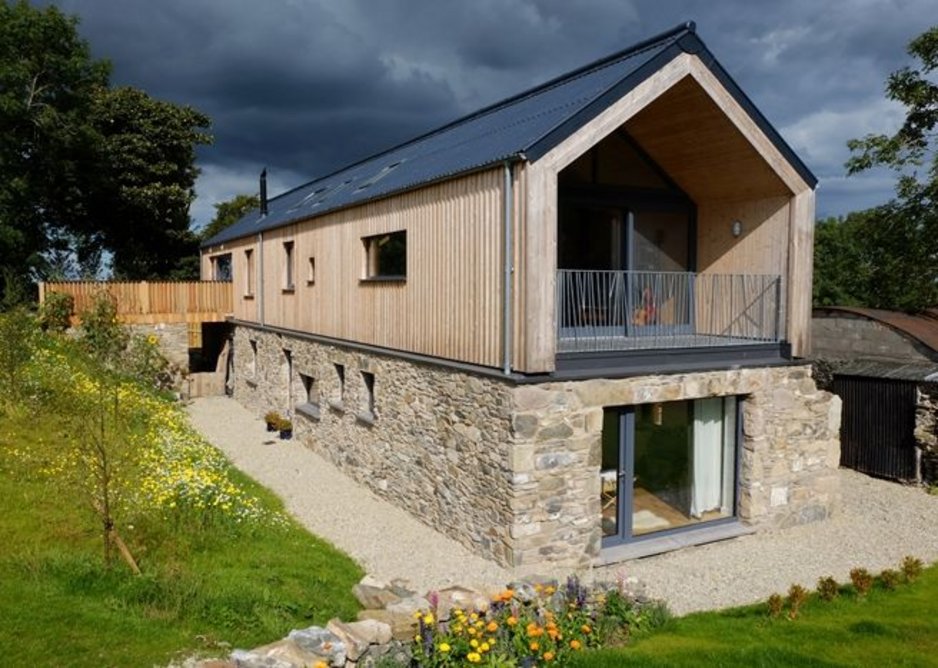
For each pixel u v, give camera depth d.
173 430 14.34
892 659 6.26
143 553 7.94
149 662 5.55
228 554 8.59
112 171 32.12
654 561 9.76
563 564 9.21
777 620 7.29
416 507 11.45
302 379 17.28
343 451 14.45
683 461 10.71
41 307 20.66
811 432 11.38
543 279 8.79
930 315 17.02
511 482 8.88
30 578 6.62
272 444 16.77
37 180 28.81
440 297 10.73
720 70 9.86
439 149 13.65
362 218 13.52
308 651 5.36
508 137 10.01
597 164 11.50
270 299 19.66
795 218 10.95
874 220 18.75
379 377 12.83
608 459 9.96
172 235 34.81
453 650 5.68
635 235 12.00
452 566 9.33
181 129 33.88
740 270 11.84
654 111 10.66
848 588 8.33
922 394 13.20
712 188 11.89
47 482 9.38
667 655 6.17
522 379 8.74
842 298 31.45
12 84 26.31
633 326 11.24
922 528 11.08
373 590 7.05
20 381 12.80
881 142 17.61
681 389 10.04
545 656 5.75
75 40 28.58
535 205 8.66
